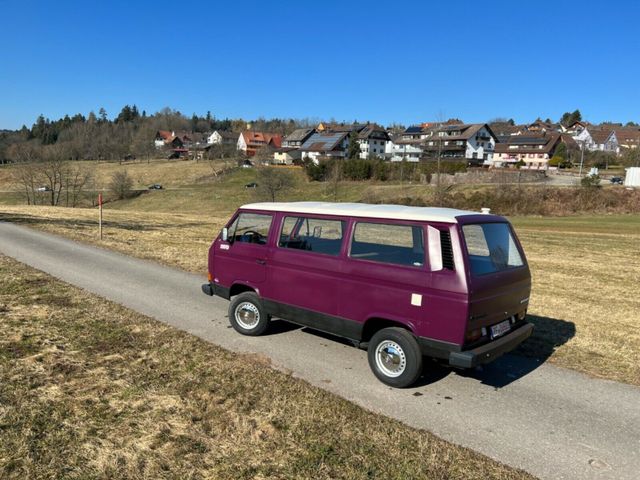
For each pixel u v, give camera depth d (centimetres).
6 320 712
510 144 9925
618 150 10625
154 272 1128
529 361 652
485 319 521
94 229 1861
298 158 10419
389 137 11262
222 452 414
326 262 605
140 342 659
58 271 1073
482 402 527
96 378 541
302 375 579
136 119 19425
